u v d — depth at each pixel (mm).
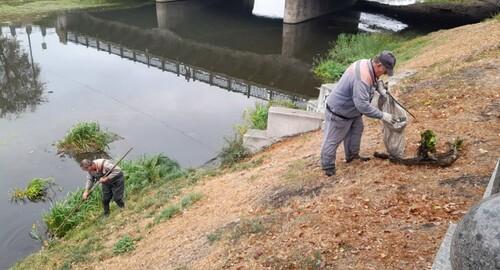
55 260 7941
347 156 6648
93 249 7852
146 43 30500
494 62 10117
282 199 6504
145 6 39188
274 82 21297
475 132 6719
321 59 23797
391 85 10477
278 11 38750
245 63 25047
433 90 9172
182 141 14906
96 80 21875
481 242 2258
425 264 4246
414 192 5469
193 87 20594
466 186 5344
